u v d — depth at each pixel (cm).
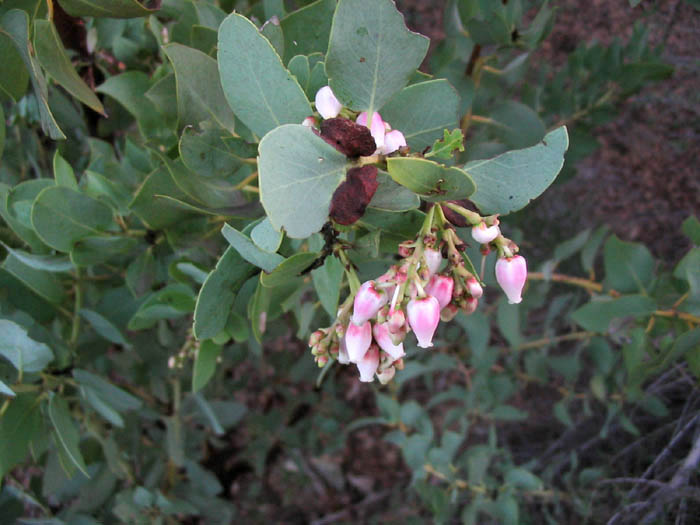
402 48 11
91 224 17
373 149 11
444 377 43
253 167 15
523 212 33
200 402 26
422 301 11
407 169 10
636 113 37
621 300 20
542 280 28
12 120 24
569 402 29
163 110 16
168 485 32
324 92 12
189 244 17
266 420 36
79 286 20
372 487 42
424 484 26
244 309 15
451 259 12
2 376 18
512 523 25
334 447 36
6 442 18
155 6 16
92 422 24
